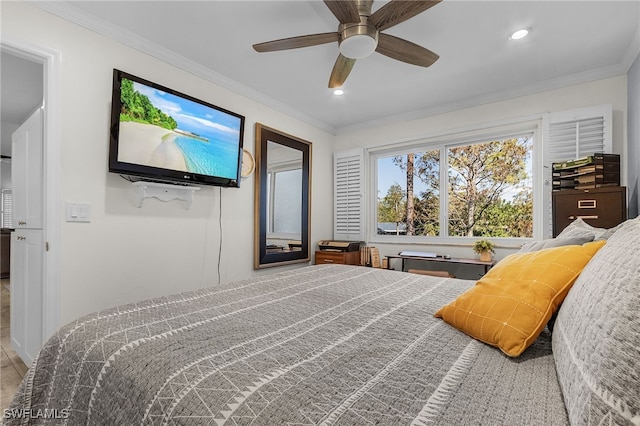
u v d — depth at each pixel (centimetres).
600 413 44
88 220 201
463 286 167
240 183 299
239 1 186
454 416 56
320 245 396
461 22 201
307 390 62
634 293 49
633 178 232
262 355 79
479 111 326
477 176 342
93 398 76
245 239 309
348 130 427
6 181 552
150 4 188
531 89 291
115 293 212
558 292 89
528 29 208
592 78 263
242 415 56
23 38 175
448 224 360
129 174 212
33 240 202
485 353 84
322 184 417
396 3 158
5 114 393
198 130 251
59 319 186
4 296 408
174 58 245
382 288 161
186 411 59
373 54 241
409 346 87
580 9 188
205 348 83
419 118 368
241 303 130
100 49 207
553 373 74
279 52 242
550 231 276
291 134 365
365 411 56
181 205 256
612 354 47
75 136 195
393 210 402
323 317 113
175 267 249
